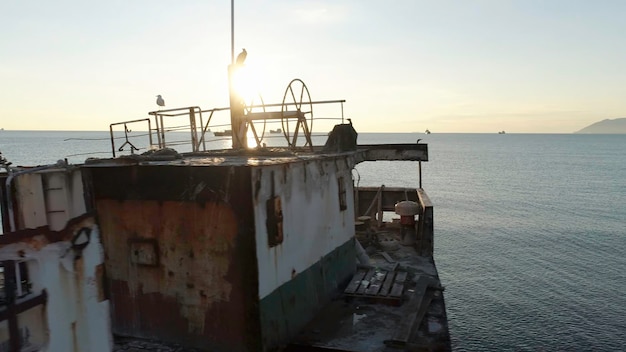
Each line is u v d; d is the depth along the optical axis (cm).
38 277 369
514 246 3616
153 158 795
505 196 6438
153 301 736
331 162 988
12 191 643
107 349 435
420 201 1596
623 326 2158
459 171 10544
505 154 18512
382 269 1135
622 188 7200
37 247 367
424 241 1370
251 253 661
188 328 713
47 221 652
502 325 2202
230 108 1084
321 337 765
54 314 380
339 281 1013
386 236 1595
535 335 2092
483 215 4962
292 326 768
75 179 684
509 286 2720
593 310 2347
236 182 659
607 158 15300
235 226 667
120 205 741
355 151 1172
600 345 1984
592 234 3950
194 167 683
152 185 714
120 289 756
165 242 717
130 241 739
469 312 2356
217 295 690
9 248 348
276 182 728
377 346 726
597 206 5425
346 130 1159
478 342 2041
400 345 720
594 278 2825
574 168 11244
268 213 703
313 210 878
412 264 1234
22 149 13838
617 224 4338
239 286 673
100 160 770
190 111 1091
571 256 3312
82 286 406
